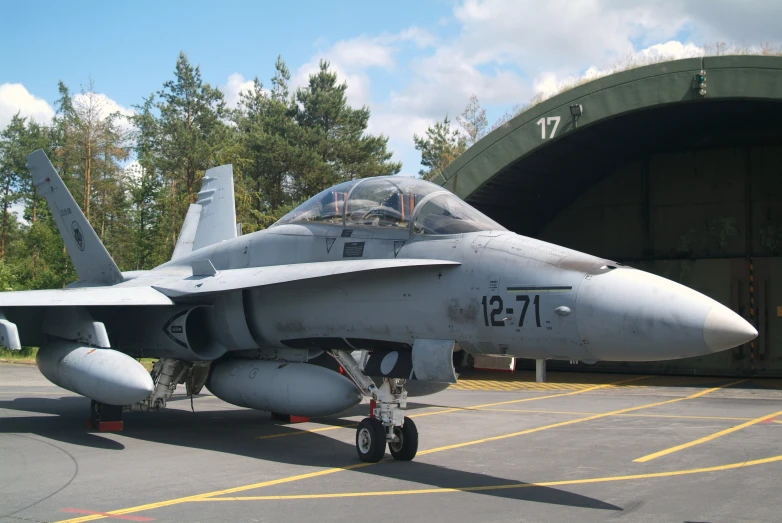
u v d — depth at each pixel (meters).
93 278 12.62
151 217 39.53
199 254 11.45
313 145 44.12
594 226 20.61
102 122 40.91
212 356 10.23
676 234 19.53
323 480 7.19
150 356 11.04
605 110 14.70
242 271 9.77
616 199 20.31
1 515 5.83
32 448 9.19
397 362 8.20
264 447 9.29
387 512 5.90
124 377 9.21
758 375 18.62
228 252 10.55
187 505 6.16
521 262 7.26
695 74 13.85
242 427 11.13
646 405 13.45
